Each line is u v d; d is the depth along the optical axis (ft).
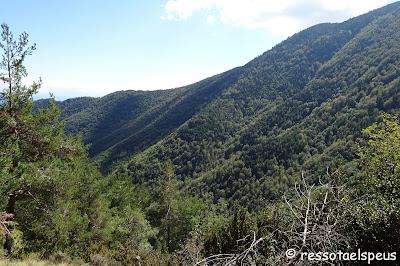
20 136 27.76
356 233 10.61
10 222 21.07
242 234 13.26
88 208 43.50
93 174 47.01
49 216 30.04
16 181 21.65
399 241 9.64
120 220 52.03
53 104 30.60
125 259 27.27
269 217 12.25
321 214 9.05
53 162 31.94
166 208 74.69
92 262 26.35
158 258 26.99
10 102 27.09
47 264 23.52
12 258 23.12
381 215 10.23
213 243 13.79
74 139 38.11
